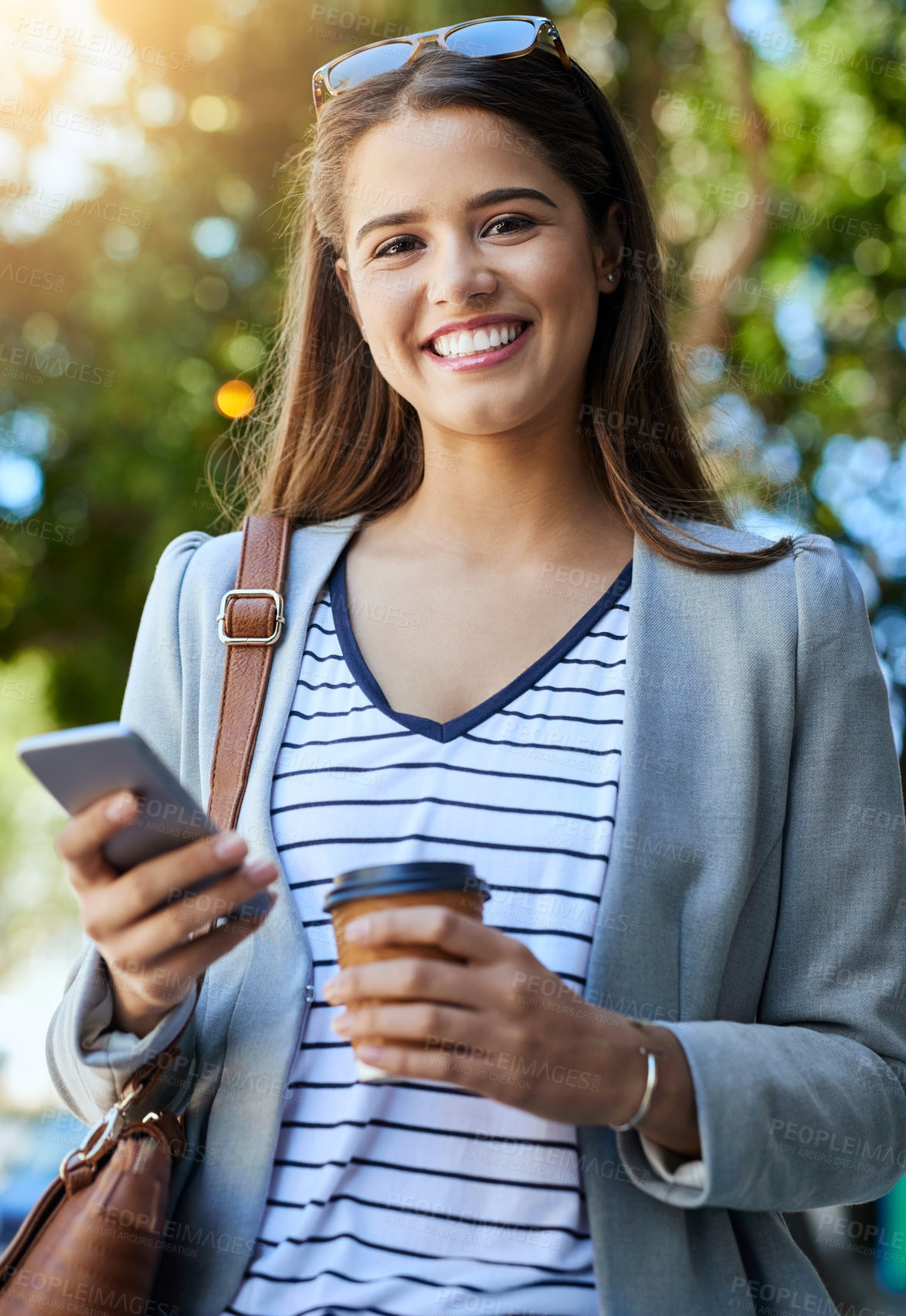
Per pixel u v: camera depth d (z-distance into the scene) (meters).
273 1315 1.56
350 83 1.99
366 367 2.19
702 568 1.84
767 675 1.77
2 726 11.55
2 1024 7.52
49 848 15.41
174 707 1.96
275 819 1.77
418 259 1.90
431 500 2.02
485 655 1.84
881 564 6.52
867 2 7.11
